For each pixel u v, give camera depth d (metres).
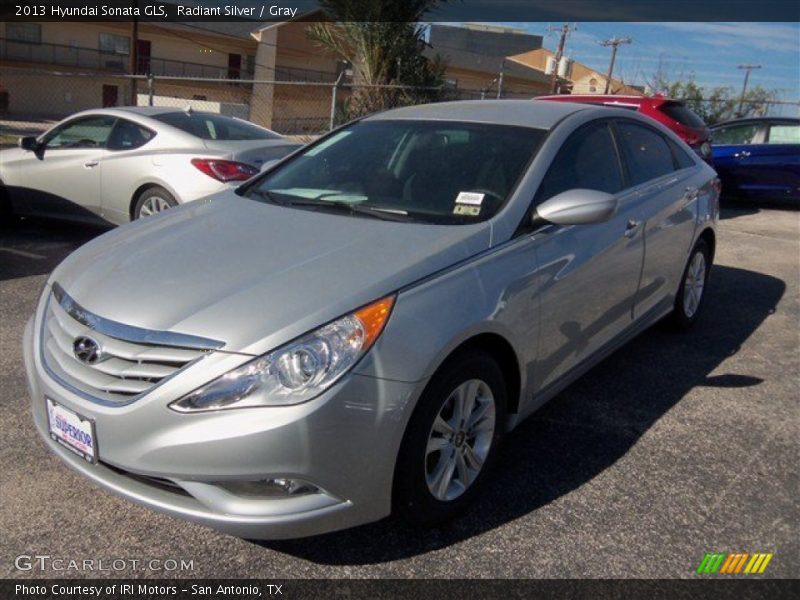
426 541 2.87
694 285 5.22
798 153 11.06
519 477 3.33
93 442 2.59
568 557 2.79
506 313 2.97
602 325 3.82
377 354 2.52
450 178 3.50
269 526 2.46
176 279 2.79
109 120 7.26
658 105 10.15
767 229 9.80
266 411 2.39
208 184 6.61
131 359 2.54
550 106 4.18
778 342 5.21
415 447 2.66
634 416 3.97
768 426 3.90
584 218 3.15
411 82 14.67
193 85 40.78
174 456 2.44
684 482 3.33
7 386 4.00
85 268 3.07
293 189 3.81
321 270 2.76
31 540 2.80
